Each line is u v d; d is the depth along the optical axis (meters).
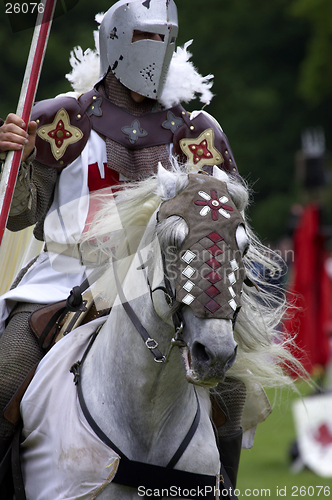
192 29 94.50
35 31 9.98
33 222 10.54
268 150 86.25
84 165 10.76
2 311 10.62
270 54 92.44
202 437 9.13
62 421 9.11
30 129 9.87
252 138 87.25
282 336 10.38
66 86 77.31
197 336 7.83
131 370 8.93
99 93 11.15
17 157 9.62
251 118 87.25
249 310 9.14
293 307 10.16
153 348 8.69
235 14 93.38
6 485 9.79
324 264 24.91
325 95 85.19
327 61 83.25
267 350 9.54
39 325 9.95
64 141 10.70
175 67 11.56
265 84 90.75
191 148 11.27
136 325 8.88
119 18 10.83
